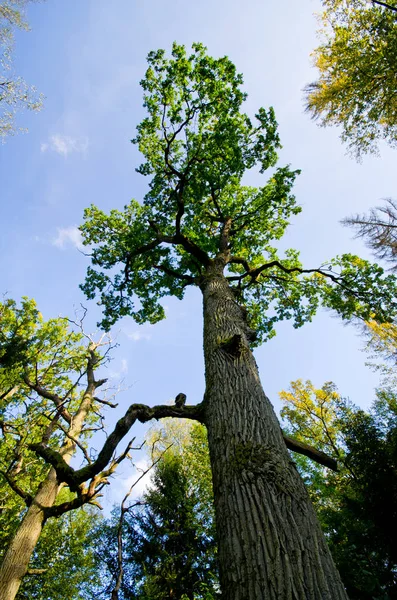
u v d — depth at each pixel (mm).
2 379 13641
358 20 8344
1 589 6590
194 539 14664
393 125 9117
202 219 12062
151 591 11734
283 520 2428
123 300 11984
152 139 11117
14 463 13484
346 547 8414
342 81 9141
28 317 17094
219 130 9633
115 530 16484
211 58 9531
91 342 13094
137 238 10977
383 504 8312
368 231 11398
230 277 10383
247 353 4484
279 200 11141
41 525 7680
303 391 19312
